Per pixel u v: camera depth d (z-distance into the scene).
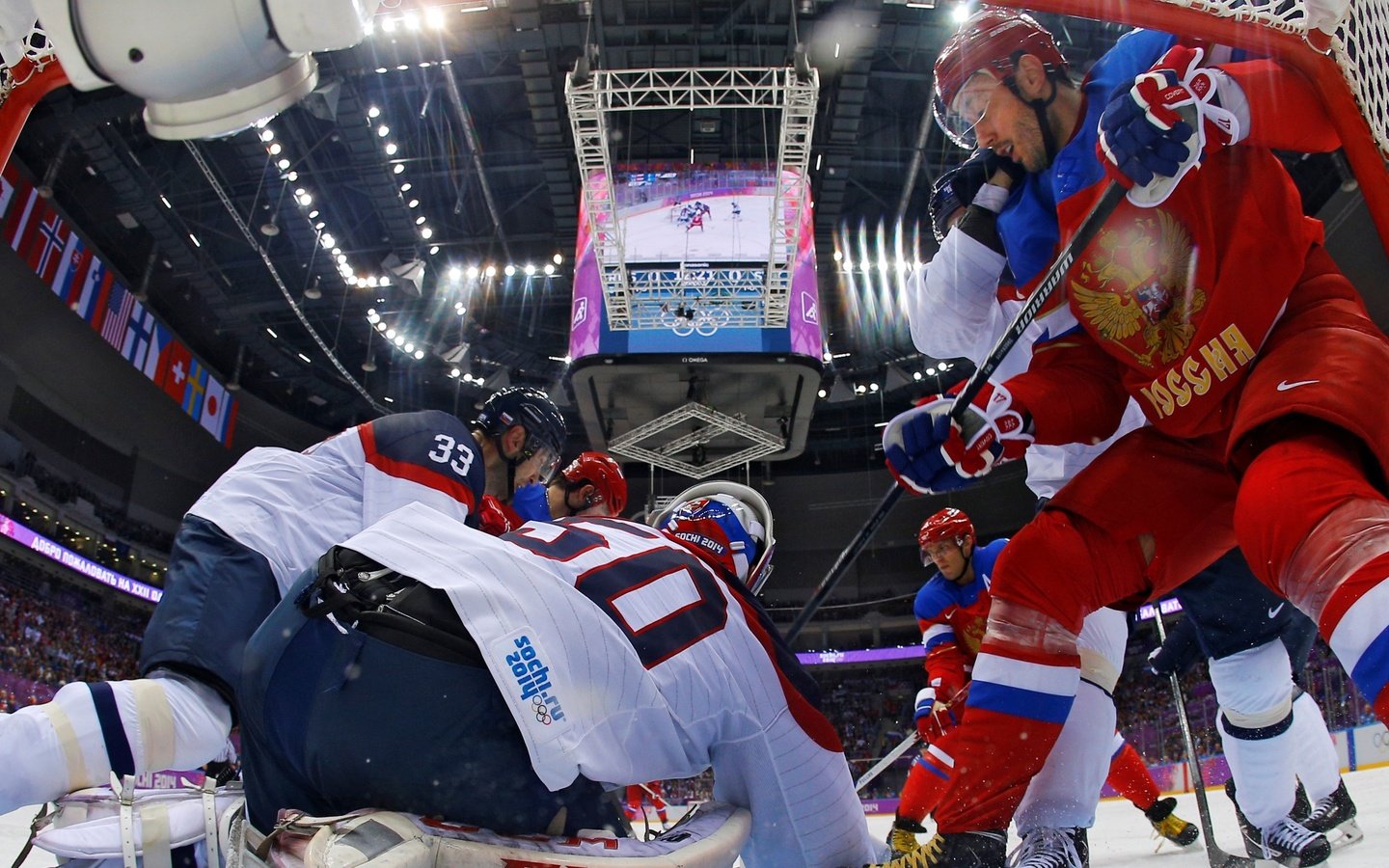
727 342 14.59
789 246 14.16
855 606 28.42
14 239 18.17
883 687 27.58
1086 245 1.75
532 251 23.47
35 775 1.70
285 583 2.17
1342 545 1.28
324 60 16.19
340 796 1.33
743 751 1.58
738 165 15.28
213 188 19.86
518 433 2.82
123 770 1.81
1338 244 18.72
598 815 1.46
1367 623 1.22
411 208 21.19
